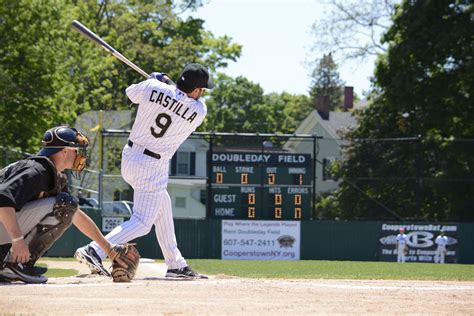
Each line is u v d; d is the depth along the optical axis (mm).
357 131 63594
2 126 43469
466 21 56562
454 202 50312
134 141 13219
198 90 13203
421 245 47000
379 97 62938
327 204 59938
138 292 10031
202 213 67250
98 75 63031
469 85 58031
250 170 45125
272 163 45219
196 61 77000
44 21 45344
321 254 46188
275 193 45312
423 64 58406
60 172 10836
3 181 10289
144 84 13031
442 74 58312
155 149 13125
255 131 141125
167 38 81688
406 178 50406
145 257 44719
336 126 87312
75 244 41625
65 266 29891
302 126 92375
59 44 47156
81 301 9055
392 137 61688
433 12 57594
